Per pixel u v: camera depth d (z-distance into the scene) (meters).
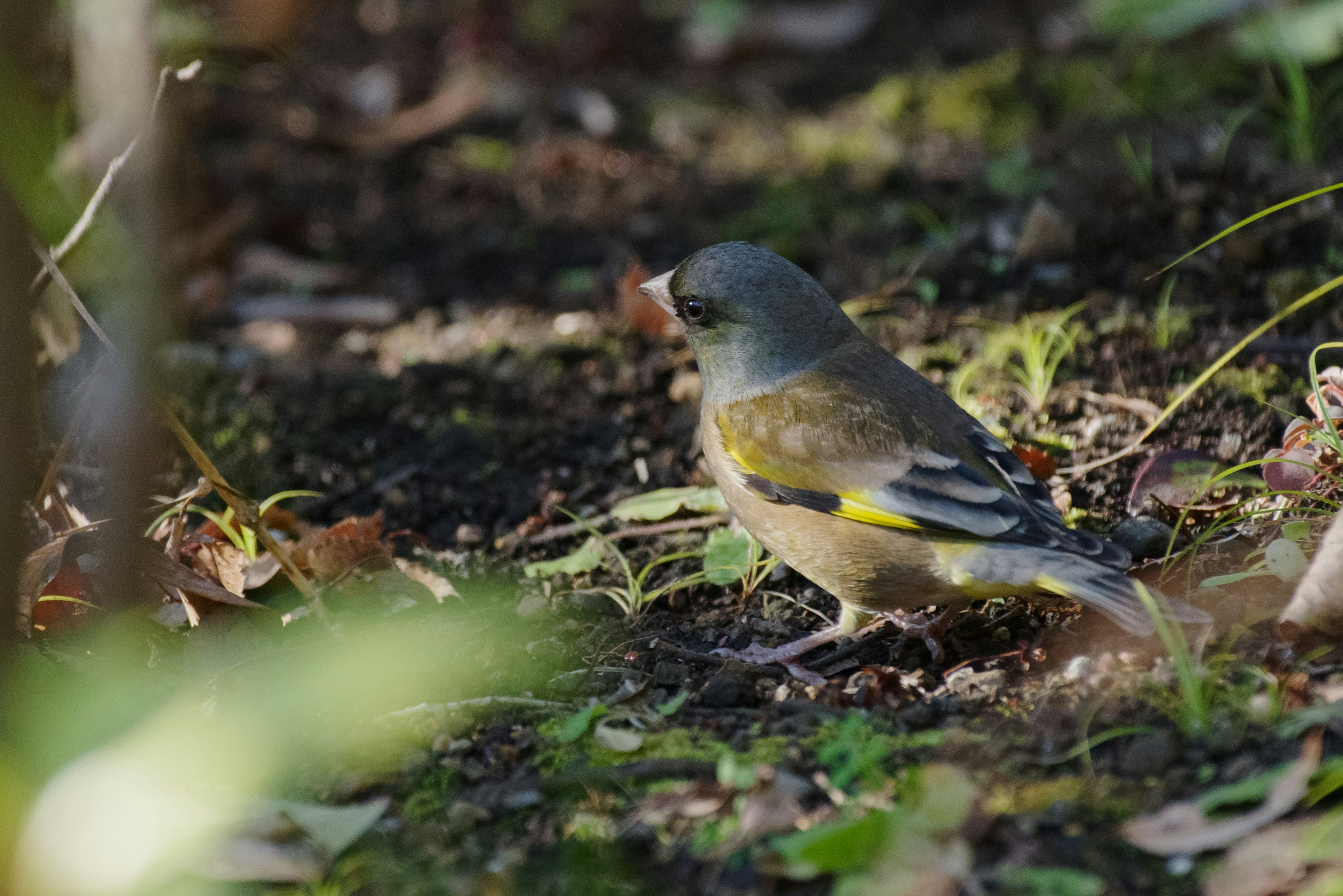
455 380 13.17
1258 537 8.91
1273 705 6.88
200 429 12.42
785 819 6.49
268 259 16.03
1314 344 11.46
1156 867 6.03
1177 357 11.67
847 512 8.54
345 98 19.56
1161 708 7.12
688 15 22.42
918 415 8.68
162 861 5.41
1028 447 10.46
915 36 21.25
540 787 7.00
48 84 13.34
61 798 3.48
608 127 19.17
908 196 16.14
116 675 4.04
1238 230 13.19
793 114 19.36
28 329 4.48
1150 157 15.16
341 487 11.62
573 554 10.24
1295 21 15.97
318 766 7.16
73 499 10.20
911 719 7.39
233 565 9.20
